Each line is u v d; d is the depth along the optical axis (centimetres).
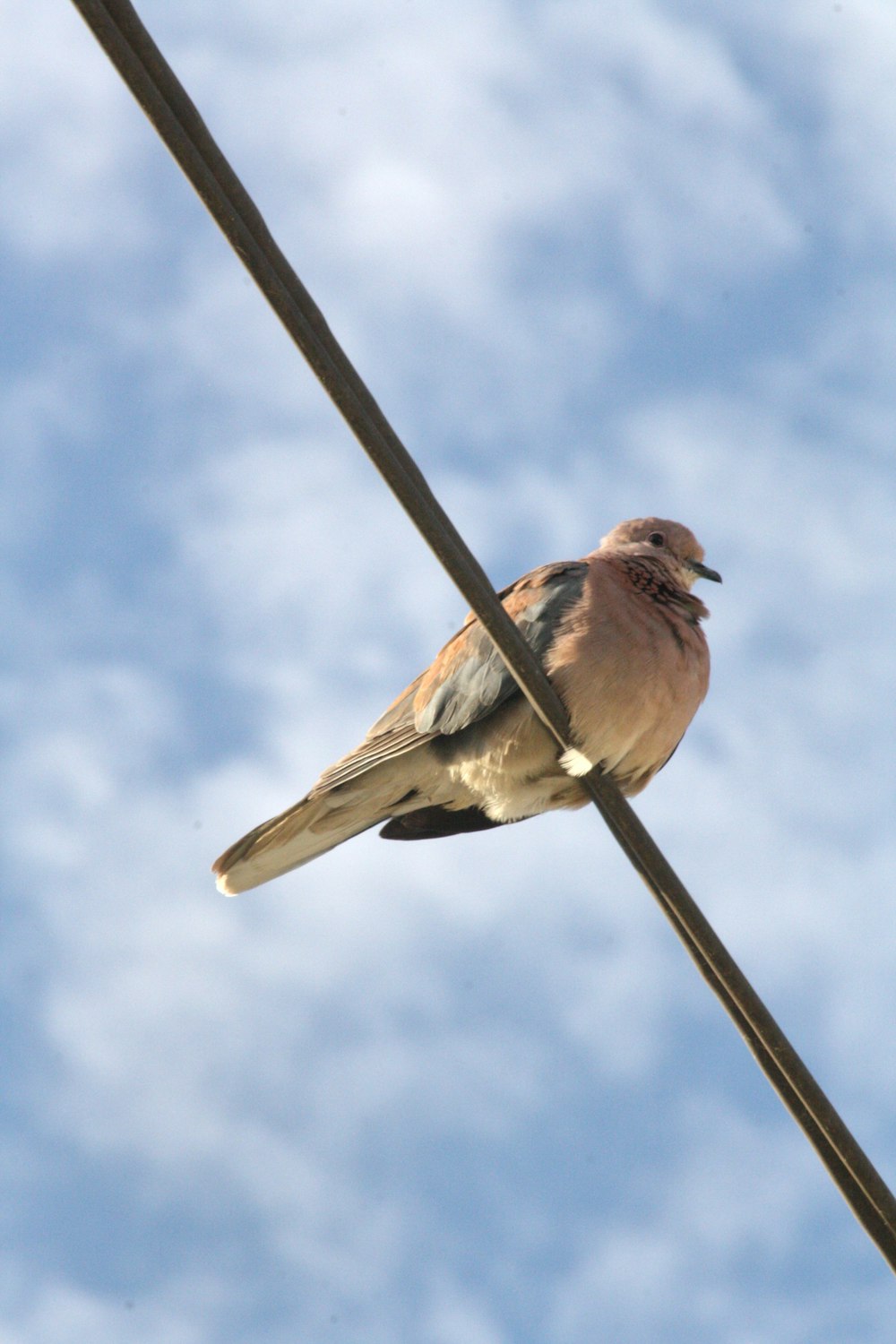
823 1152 792
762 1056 798
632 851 833
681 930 822
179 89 676
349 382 729
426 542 770
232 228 691
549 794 1117
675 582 1170
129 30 663
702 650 1124
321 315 721
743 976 798
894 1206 782
